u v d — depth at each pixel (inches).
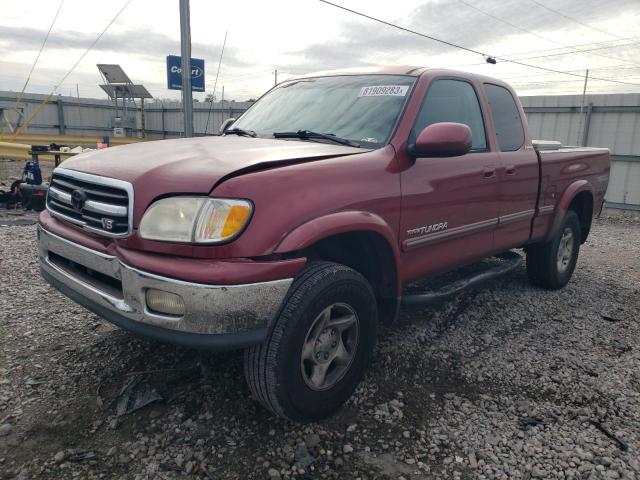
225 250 92.2
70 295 112.4
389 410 119.6
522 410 122.0
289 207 98.3
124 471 96.0
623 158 514.6
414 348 151.3
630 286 229.9
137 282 95.8
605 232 399.9
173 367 131.6
